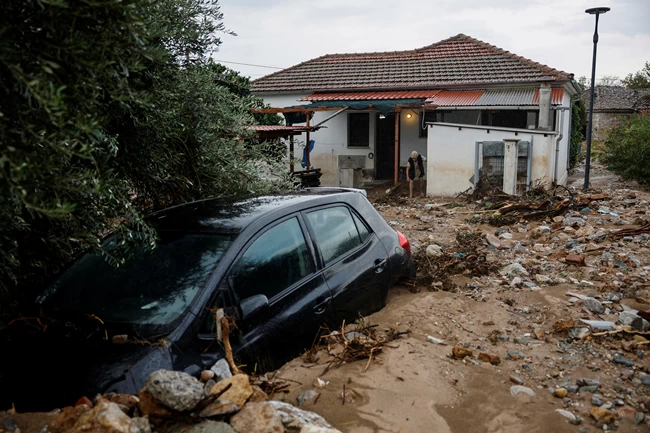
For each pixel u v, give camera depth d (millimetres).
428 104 18312
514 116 19672
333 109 18406
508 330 5230
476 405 3684
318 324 4258
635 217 11672
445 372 4117
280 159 7422
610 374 4281
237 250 3879
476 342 4863
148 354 3244
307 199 4727
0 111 2279
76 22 2547
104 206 3783
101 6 2512
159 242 4109
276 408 3098
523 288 6672
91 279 3977
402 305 5426
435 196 17031
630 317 5363
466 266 7531
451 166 16688
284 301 4031
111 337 3428
